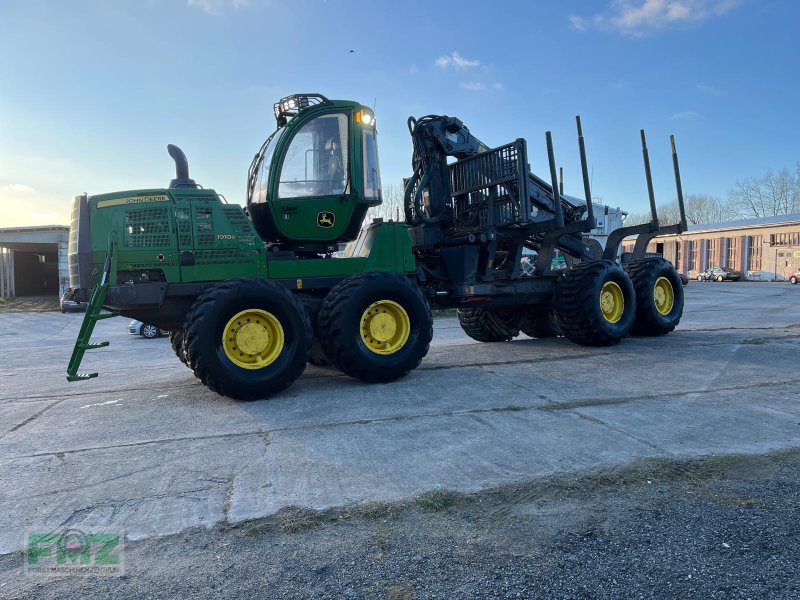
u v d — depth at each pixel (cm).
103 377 758
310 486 327
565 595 222
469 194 829
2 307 2962
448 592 226
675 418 434
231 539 271
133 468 364
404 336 602
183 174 618
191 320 517
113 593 232
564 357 706
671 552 250
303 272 607
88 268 547
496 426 423
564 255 995
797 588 223
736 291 2641
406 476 337
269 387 534
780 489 309
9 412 542
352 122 638
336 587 232
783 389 519
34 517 299
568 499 301
